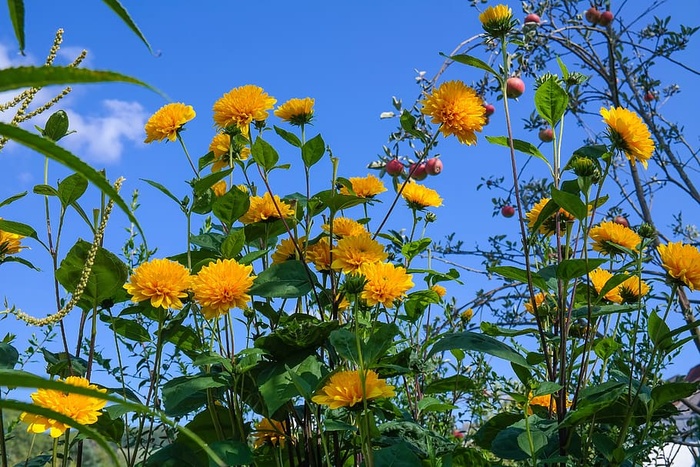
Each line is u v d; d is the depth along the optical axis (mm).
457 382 2521
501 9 2141
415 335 2836
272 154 2223
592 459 2096
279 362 1967
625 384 1911
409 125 2338
